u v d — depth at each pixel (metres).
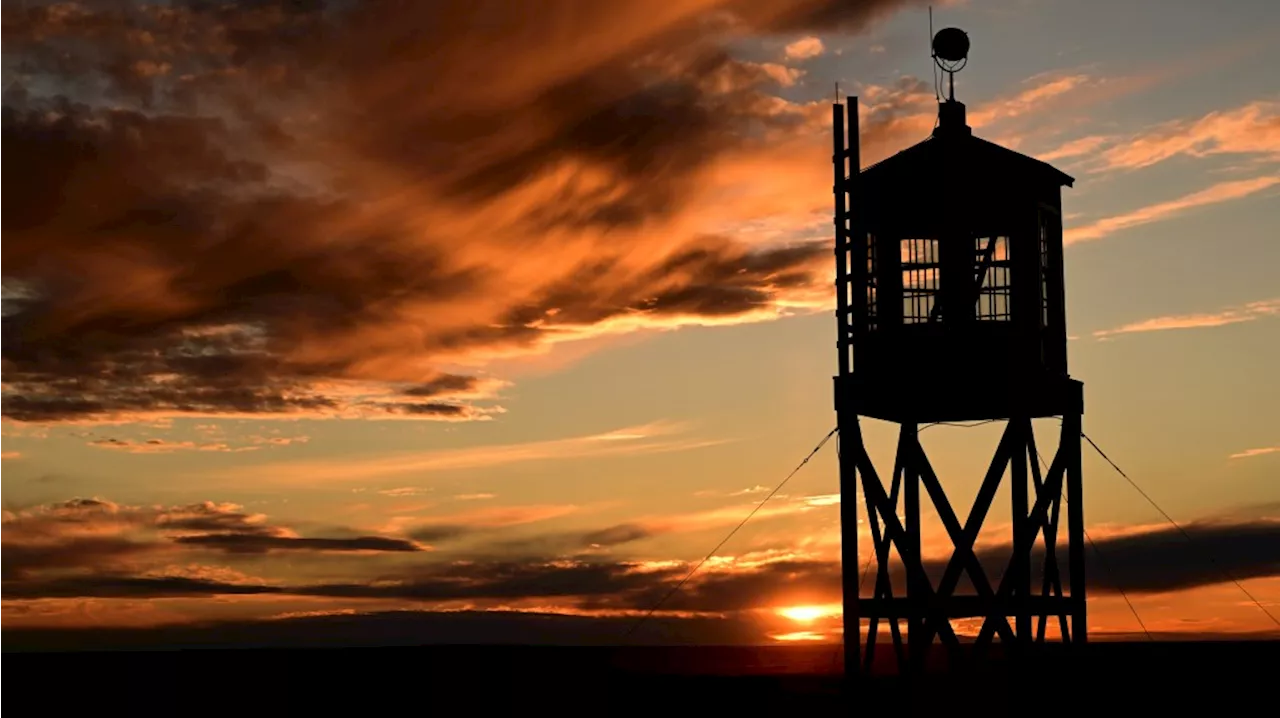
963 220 29.44
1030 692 29.53
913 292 29.91
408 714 33.31
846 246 30.95
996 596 29.83
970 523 29.95
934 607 29.89
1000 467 29.98
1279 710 27.91
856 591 30.27
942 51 30.44
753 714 29.86
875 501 30.55
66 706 35.84
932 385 29.19
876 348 29.75
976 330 29.25
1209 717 27.50
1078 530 29.91
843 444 30.52
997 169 29.50
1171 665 32.56
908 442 30.83
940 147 29.64
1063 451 29.94
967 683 29.84
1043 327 29.62
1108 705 28.72
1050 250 30.09
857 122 31.09
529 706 33.50
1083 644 29.88
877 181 29.88
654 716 31.03
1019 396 29.20
